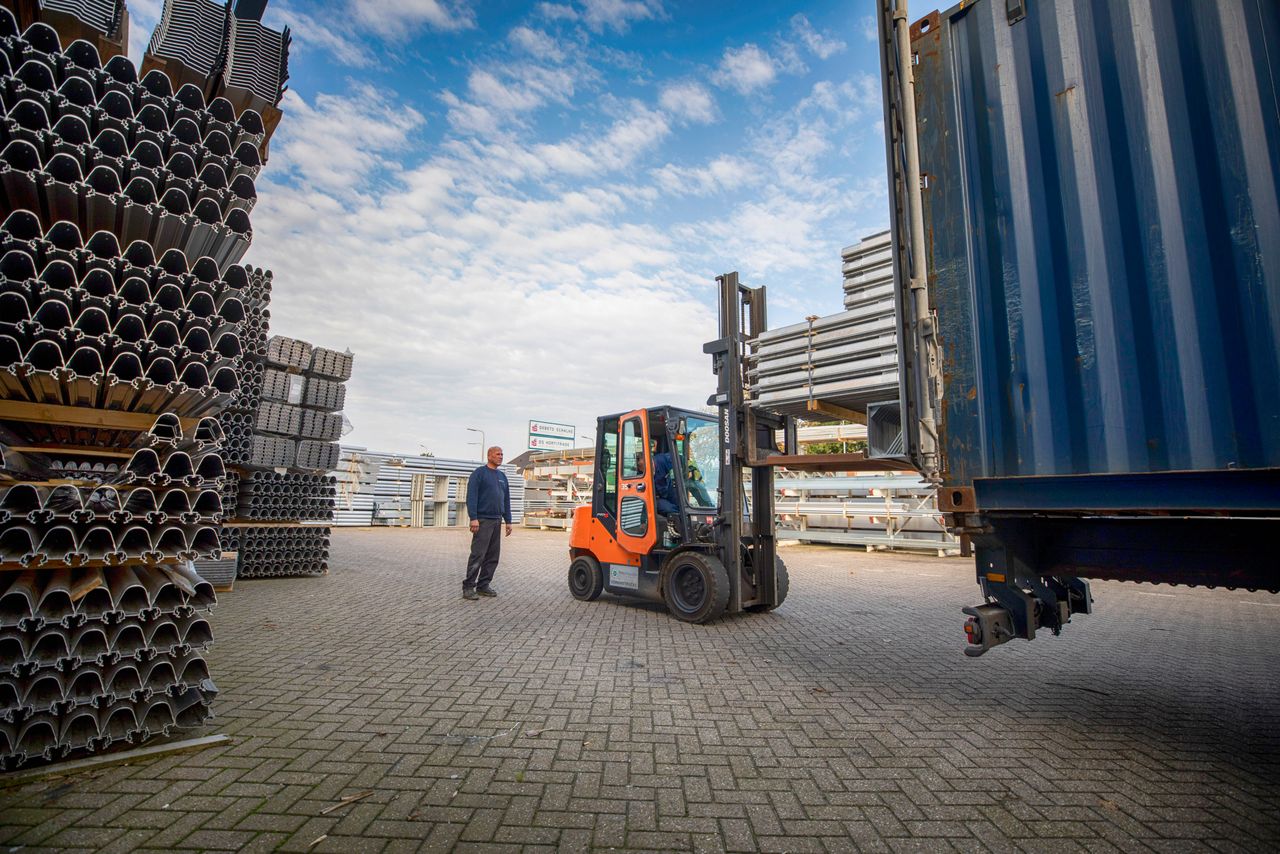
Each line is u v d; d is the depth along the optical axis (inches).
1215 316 106.7
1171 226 112.3
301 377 385.1
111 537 114.7
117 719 117.6
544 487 1052.5
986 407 133.3
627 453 301.9
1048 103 129.3
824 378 245.9
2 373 107.1
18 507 109.3
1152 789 109.5
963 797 106.0
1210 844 91.8
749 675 180.4
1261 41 105.0
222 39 140.9
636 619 267.4
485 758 119.0
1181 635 242.5
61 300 110.7
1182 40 113.3
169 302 122.5
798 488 642.8
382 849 87.3
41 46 115.7
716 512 288.0
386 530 928.3
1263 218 102.5
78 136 116.1
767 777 113.1
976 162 138.4
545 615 273.7
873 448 180.7
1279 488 101.0
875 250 243.6
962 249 139.0
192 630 126.0
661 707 150.9
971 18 141.6
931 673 184.1
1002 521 144.5
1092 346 120.5
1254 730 138.3
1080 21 126.0
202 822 93.2
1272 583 123.4
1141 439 113.7
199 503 125.4
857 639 230.4
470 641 217.6
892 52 143.3
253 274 339.3
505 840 90.3
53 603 112.3
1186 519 135.6
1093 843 91.9
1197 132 110.7
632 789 107.5
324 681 165.9
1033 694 164.2
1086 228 122.6
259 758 116.3
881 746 128.2
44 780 105.0
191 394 123.1
